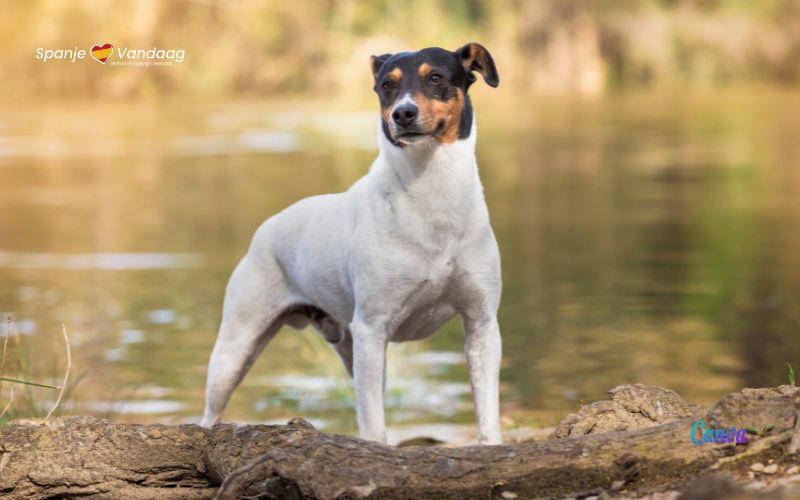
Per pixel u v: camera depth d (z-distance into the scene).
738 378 9.84
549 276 15.16
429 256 5.74
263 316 6.78
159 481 4.98
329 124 40.69
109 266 16.12
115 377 10.05
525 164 29.36
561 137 36.03
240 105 49.00
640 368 10.27
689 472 4.36
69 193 24.69
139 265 16.19
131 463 4.97
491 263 5.85
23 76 51.03
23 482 4.95
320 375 10.49
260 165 29.33
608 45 58.75
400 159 5.70
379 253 5.77
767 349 10.88
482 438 5.78
